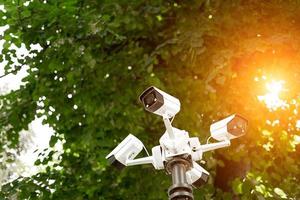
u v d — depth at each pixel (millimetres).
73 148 9297
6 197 8703
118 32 8117
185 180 3629
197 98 7578
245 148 7742
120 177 8383
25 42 8133
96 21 7414
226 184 8258
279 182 8398
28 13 7758
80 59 7988
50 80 8617
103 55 8133
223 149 7766
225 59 6766
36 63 8695
